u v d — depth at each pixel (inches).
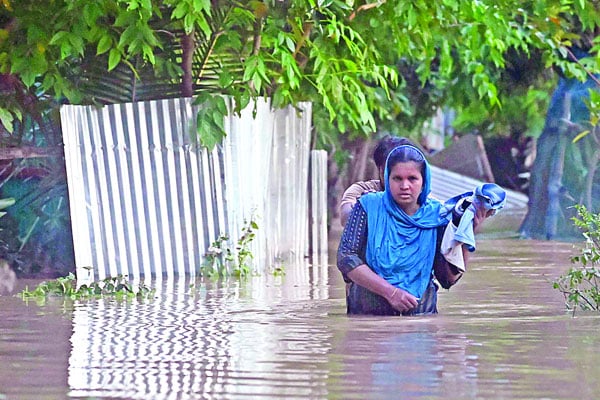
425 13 1017.5
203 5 836.0
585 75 1242.0
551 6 1197.1
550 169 1496.1
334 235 1624.0
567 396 366.9
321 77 960.3
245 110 928.9
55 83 887.7
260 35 924.0
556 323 555.2
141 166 909.8
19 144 927.7
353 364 428.8
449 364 427.5
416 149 594.9
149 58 847.7
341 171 1877.5
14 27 872.9
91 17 844.0
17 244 927.7
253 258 935.7
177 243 916.0
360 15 1039.6
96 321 581.3
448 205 601.3
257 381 396.2
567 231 1466.5
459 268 587.8
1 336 521.3
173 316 604.4
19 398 373.7
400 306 588.1
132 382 398.6
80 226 890.1
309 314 607.8
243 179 928.3
